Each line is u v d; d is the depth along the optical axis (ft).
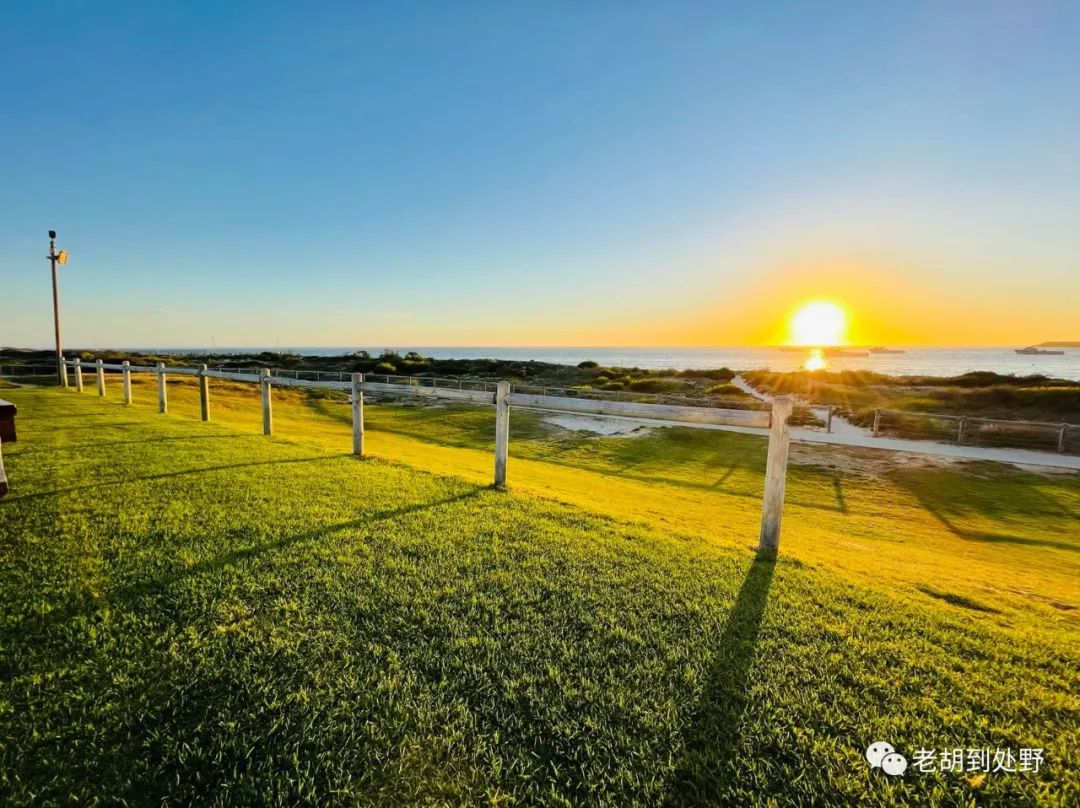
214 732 5.88
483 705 6.42
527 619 8.56
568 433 55.67
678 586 10.15
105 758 5.48
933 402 73.31
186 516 13.20
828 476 38.68
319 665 7.11
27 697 6.29
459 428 59.21
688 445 50.19
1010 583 14.82
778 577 11.00
